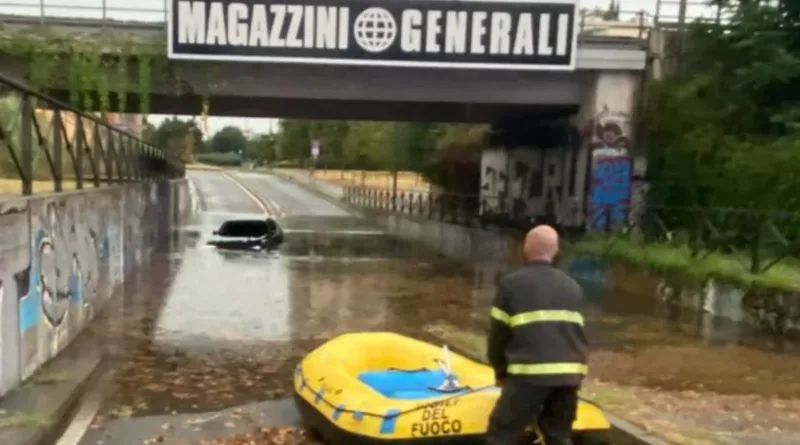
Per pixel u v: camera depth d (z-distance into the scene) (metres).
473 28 19.89
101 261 15.55
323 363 8.10
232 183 80.50
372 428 6.69
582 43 21.72
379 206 49.38
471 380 7.64
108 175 17.80
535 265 5.47
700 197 19.89
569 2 20.00
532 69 20.22
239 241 30.14
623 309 16.59
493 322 5.38
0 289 8.27
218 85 20.62
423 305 17.23
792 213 15.44
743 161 17.78
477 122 31.91
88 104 19.16
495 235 27.19
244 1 19.28
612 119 22.14
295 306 16.62
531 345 5.22
